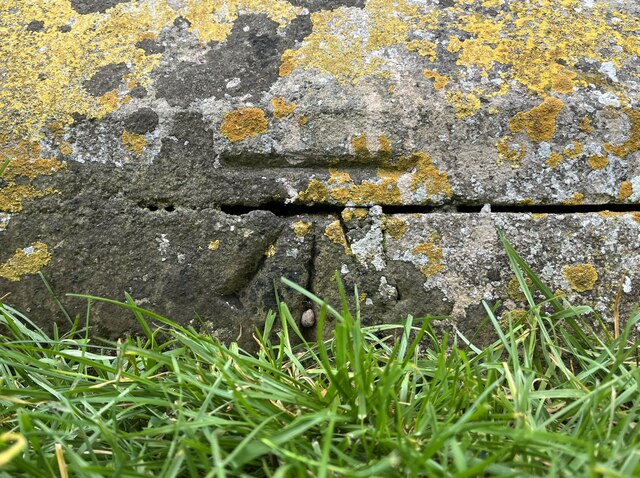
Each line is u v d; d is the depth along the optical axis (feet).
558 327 1.66
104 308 1.69
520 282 1.63
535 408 1.53
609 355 1.58
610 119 1.65
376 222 1.67
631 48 1.71
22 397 1.45
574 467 1.27
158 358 1.46
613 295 1.66
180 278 1.69
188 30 1.73
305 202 1.68
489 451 1.33
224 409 1.46
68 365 1.63
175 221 1.68
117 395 1.46
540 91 1.66
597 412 1.44
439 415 1.46
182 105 1.68
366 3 1.74
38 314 1.69
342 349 1.40
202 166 1.68
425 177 1.67
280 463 1.35
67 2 1.77
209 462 1.35
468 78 1.68
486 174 1.66
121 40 1.73
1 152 1.66
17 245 1.67
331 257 1.68
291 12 1.74
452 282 1.67
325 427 1.37
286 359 1.68
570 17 1.74
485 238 1.67
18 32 1.73
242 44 1.72
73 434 1.42
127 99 1.68
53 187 1.67
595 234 1.66
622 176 1.66
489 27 1.72
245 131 1.67
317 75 1.69
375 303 1.69
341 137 1.66
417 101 1.66
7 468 1.28
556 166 1.66
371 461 1.30
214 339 1.56
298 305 1.69
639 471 1.23
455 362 1.55
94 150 1.67
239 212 1.70
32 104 1.67
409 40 1.71
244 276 1.69
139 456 1.35
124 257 1.68
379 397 1.37
